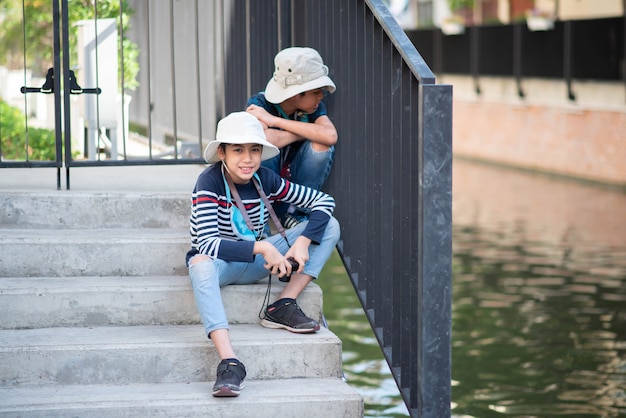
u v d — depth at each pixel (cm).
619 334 903
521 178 2195
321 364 463
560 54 2241
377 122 459
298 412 434
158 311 482
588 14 2547
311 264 481
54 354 446
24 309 472
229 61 650
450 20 2811
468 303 1022
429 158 388
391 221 450
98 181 591
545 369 812
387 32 430
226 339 443
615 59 2053
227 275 472
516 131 2391
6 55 1980
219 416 429
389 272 452
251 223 468
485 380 789
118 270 504
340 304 1053
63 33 540
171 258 506
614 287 1077
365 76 471
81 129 752
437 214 391
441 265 393
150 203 534
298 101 504
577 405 730
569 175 2152
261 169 474
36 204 527
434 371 396
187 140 788
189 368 455
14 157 845
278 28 596
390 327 454
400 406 732
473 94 2647
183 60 788
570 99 2203
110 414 423
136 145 795
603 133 2014
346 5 501
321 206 479
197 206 459
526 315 970
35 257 498
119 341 455
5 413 415
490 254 1278
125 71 780
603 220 1540
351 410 438
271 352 458
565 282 1108
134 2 813
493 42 2536
